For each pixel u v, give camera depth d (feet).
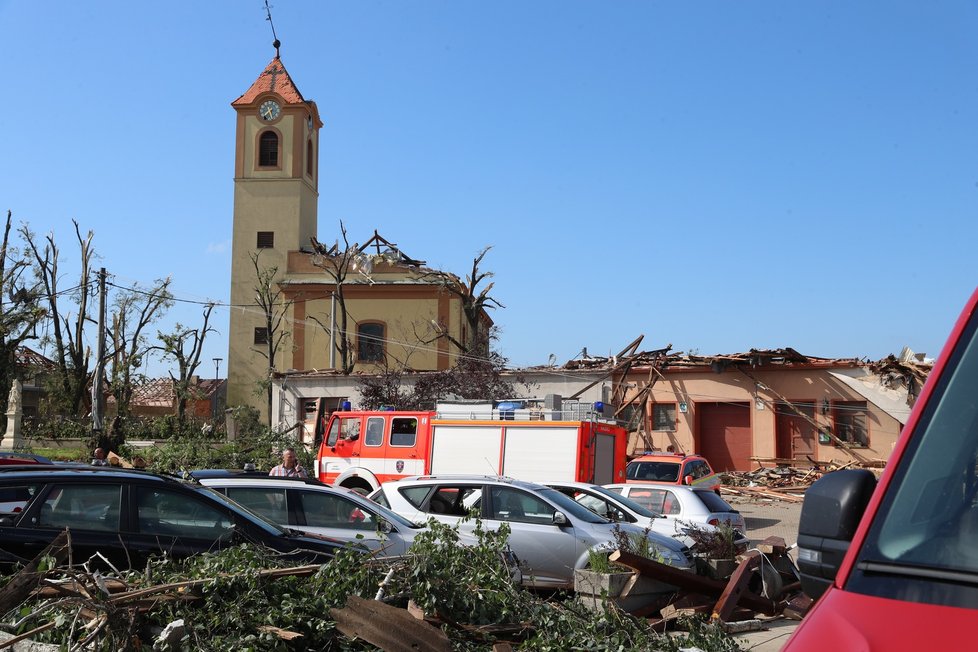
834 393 106.11
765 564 38.09
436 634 21.97
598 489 50.01
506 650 22.97
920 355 106.42
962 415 10.18
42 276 179.22
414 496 43.52
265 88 189.67
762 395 108.99
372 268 179.22
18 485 28.73
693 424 111.04
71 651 20.66
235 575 22.94
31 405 230.07
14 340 169.37
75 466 31.42
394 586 24.45
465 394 111.24
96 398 123.03
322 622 22.18
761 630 35.22
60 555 23.43
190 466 101.65
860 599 9.06
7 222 175.32
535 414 67.77
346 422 74.64
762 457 108.17
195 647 20.47
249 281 182.91
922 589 8.86
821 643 8.59
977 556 8.95
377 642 21.44
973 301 11.12
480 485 42.52
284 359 178.09
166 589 22.25
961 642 8.05
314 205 195.31
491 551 27.27
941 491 9.67
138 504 29.53
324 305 178.70
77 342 180.34
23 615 22.18
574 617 26.30
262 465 98.99
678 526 47.57
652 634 27.58
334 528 36.14
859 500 9.96
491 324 217.36
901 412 102.01
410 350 174.91
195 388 199.82
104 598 21.11
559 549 39.93
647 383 113.39
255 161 186.29
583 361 118.01
